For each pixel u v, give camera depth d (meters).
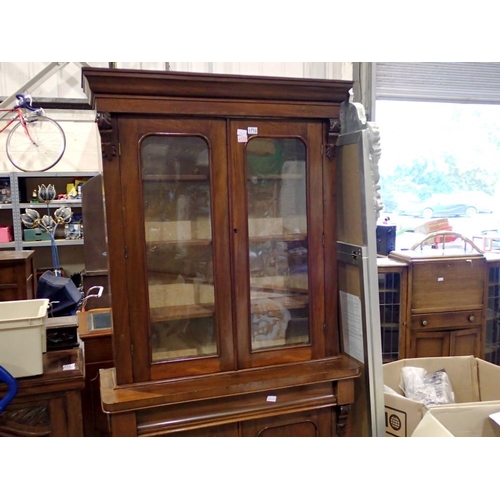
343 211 1.75
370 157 1.62
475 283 2.67
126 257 1.46
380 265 2.56
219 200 1.53
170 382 1.51
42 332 1.76
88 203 3.01
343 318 1.83
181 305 1.57
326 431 1.68
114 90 1.35
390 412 1.73
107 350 2.13
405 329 2.62
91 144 4.11
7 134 3.95
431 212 3.52
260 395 1.59
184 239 1.55
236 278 1.57
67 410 1.64
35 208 3.97
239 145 1.52
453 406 1.58
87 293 2.82
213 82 1.42
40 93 3.87
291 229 1.68
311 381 1.59
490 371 1.97
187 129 1.46
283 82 1.48
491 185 3.58
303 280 1.69
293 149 1.63
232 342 1.59
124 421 1.44
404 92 3.35
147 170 1.48
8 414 1.58
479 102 3.48
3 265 2.85
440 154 3.49
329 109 1.58
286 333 1.71
